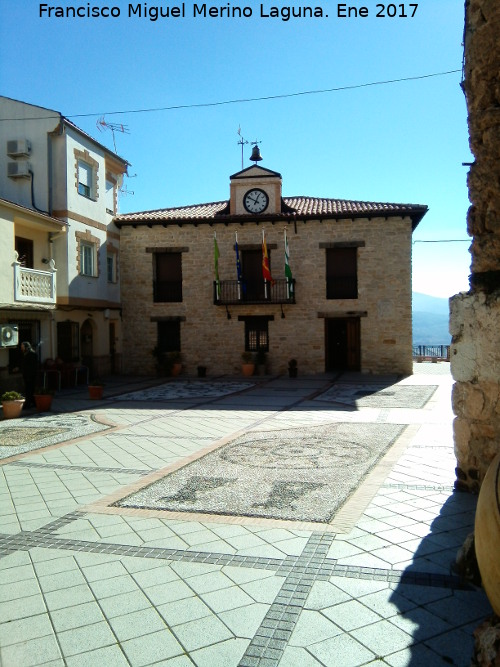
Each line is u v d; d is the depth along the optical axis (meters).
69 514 5.38
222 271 22.31
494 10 5.06
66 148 17.78
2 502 5.80
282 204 22.48
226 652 3.02
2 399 11.88
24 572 4.07
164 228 22.64
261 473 6.87
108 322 21.67
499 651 2.62
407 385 17.72
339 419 11.14
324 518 5.10
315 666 2.87
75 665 2.94
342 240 21.50
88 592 3.74
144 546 4.52
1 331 14.13
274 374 22.02
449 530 4.73
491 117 5.06
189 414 12.16
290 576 3.92
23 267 15.62
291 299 21.30
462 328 5.70
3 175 17.83
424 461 7.27
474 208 5.39
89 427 10.61
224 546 4.48
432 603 3.50
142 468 7.25
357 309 21.47
